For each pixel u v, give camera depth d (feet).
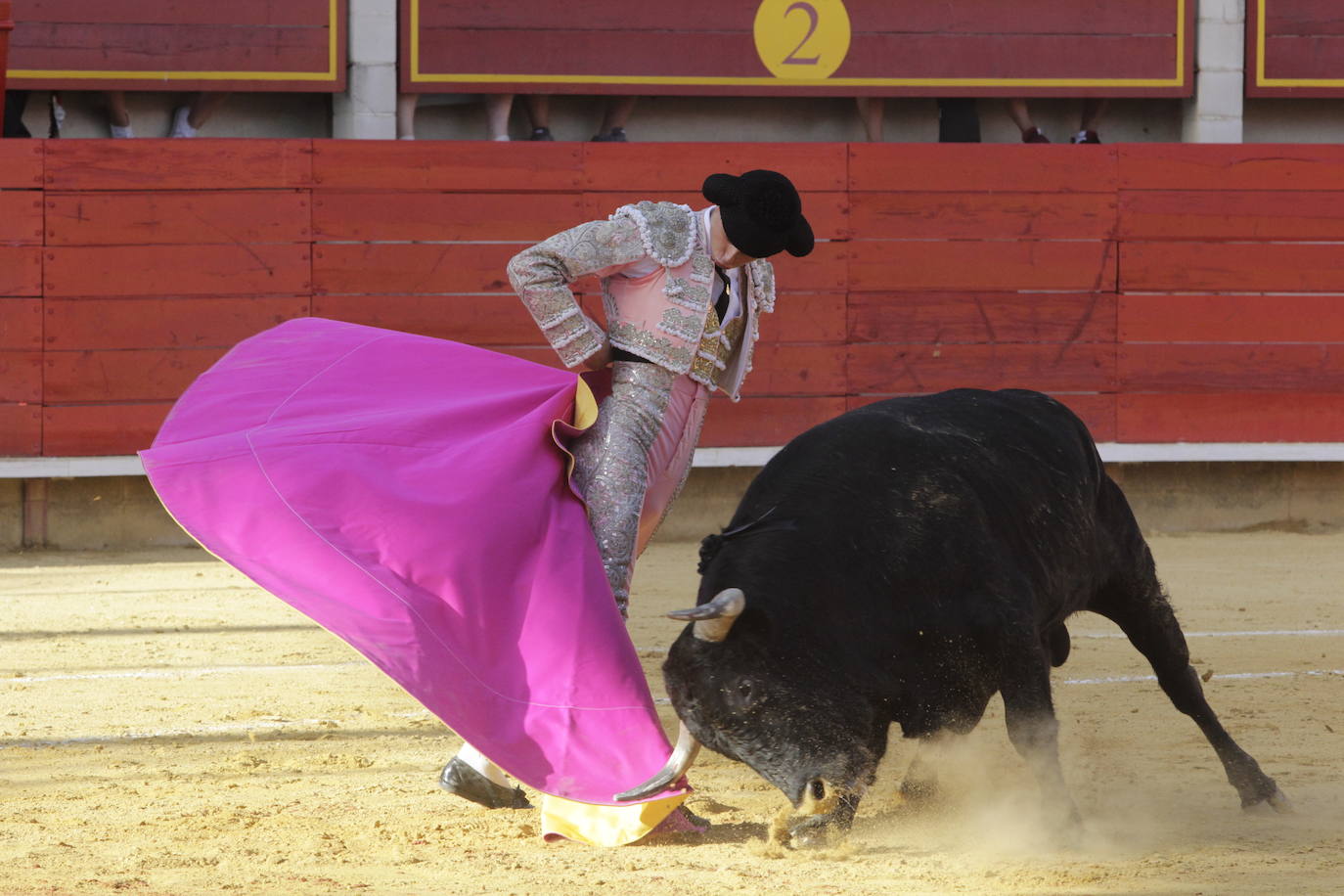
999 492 30.19
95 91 85.81
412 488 30.04
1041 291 88.53
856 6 88.74
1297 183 89.76
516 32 86.12
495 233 84.53
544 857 28.99
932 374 87.86
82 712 43.96
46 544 82.43
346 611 28.27
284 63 84.69
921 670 27.99
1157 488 90.89
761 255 31.19
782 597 26.17
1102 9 90.63
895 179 87.35
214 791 34.68
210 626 59.16
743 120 93.04
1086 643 56.49
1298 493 91.76
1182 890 26.02
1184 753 38.91
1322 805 33.37
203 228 82.28
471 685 28.43
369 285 83.61
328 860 28.78
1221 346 89.51
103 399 81.46
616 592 30.81
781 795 34.60
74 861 28.43
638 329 31.22
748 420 86.28
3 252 80.48
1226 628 58.90
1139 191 88.89
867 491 28.48
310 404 32.58
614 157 85.30
